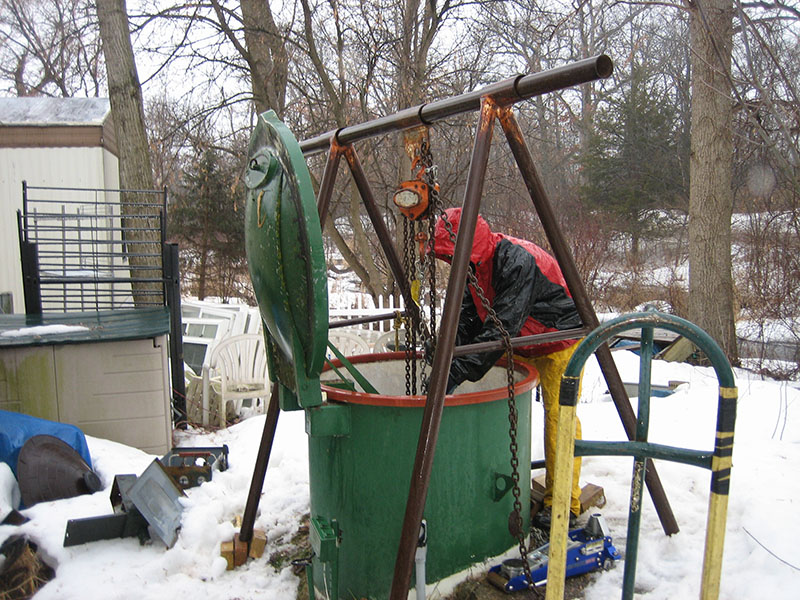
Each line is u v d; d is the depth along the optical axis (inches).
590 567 110.6
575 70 83.4
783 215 404.8
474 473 104.7
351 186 489.4
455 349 94.0
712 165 337.1
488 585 106.7
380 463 101.2
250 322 327.6
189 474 145.6
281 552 124.5
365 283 503.5
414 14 441.7
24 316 211.2
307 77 491.8
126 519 123.1
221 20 418.0
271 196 93.5
